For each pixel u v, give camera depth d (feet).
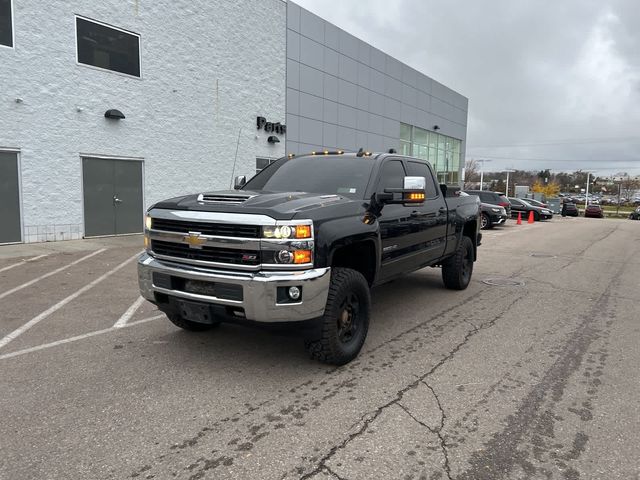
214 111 52.34
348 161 17.97
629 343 16.69
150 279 13.93
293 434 10.28
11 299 21.57
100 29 41.42
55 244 38.27
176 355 14.88
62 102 39.22
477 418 11.09
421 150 98.58
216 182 53.26
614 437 10.32
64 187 40.04
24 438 9.98
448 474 8.91
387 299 23.02
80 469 8.93
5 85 35.76
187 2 48.37
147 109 45.68
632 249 46.85
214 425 10.63
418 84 94.22
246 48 55.57
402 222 17.69
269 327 12.42
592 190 379.35
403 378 13.37
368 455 9.52
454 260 24.06
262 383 12.89
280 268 12.17
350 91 74.38
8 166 36.70
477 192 79.87
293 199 13.79
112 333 16.94
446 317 19.81
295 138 64.23
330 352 13.46
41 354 14.84
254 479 8.70
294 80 63.21
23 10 36.27
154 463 9.16
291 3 61.77
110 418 10.87
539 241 53.52
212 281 12.48
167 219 13.62
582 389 12.76
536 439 10.20
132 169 45.16
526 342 16.67
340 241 13.34
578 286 26.84
